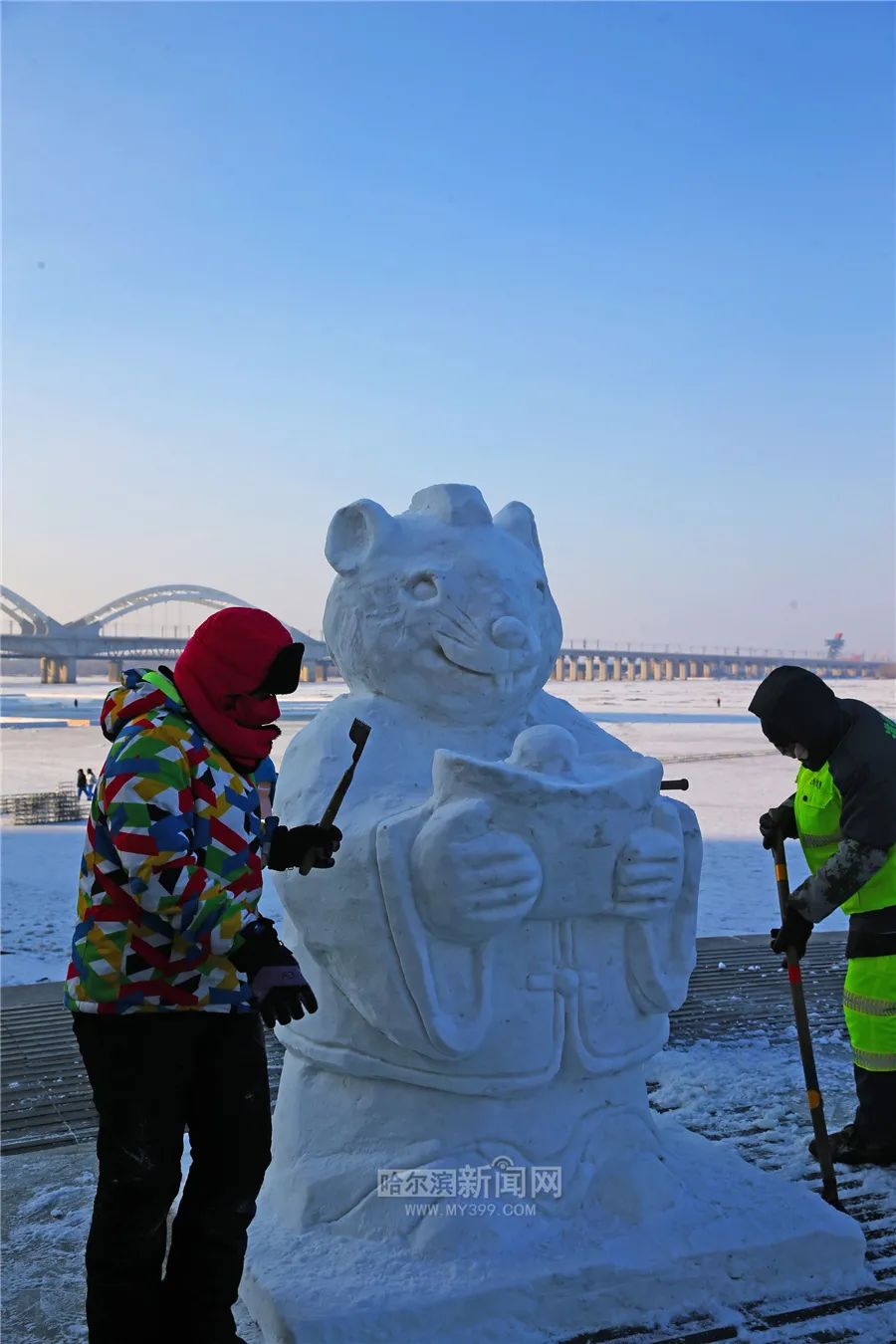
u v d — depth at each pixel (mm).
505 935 2783
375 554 3182
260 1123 2227
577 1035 2834
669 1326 2535
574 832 2713
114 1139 2104
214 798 2121
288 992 2066
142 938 2098
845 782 3244
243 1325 2566
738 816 15242
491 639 3020
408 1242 2654
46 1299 2740
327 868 2547
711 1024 5172
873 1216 3094
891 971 3400
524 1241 2658
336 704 3201
